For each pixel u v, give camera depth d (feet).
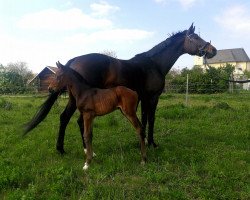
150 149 25.29
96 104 20.86
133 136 29.73
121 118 40.09
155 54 26.99
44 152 24.39
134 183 18.51
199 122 37.83
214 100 72.95
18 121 38.63
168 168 20.88
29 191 16.70
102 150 25.14
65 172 19.22
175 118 41.22
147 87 26.14
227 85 101.09
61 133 23.93
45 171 19.84
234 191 17.52
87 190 17.13
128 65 24.73
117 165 21.15
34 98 82.33
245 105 57.00
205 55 29.07
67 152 24.73
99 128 34.01
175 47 27.96
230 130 33.06
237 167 21.15
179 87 104.47
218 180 18.58
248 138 30.01
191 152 24.49
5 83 131.95
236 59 270.46
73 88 21.34
